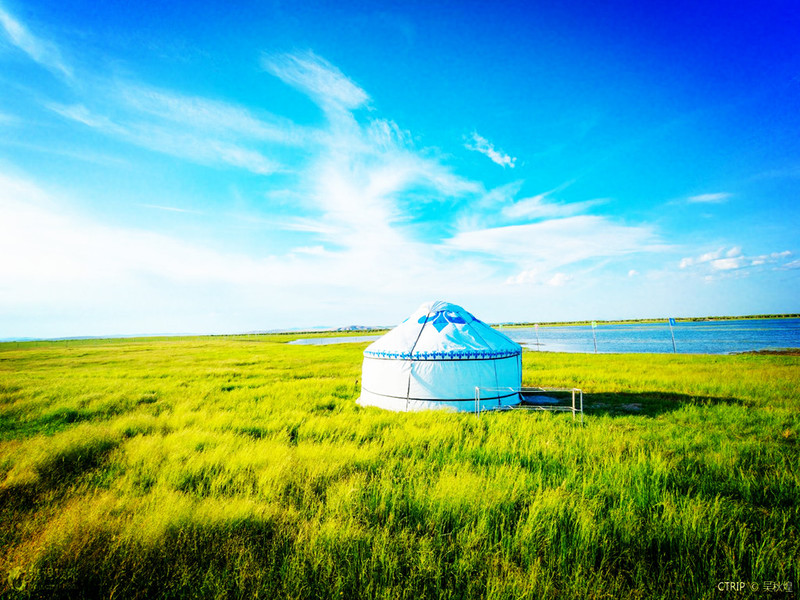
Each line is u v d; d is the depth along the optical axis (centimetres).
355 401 1341
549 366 2273
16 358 3916
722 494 544
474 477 584
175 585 361
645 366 2114
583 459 682
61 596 350
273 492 550
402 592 348
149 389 1554
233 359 3428
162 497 527
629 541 422
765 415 964
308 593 346
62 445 749
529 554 396
